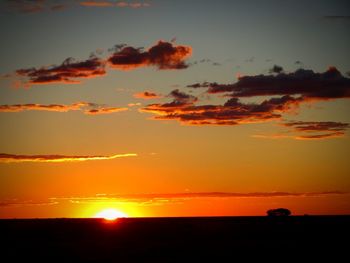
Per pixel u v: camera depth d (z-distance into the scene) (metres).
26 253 45.28
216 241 58.06
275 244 51.69
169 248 49.19
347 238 58.22
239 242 55.56
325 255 41.00
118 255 43.22
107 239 64.75
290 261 37.47
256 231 75.94
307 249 45.69
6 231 82.25
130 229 91.19
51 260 40.06
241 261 37.91
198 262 37.81
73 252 45.97
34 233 77.81
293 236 63.62
